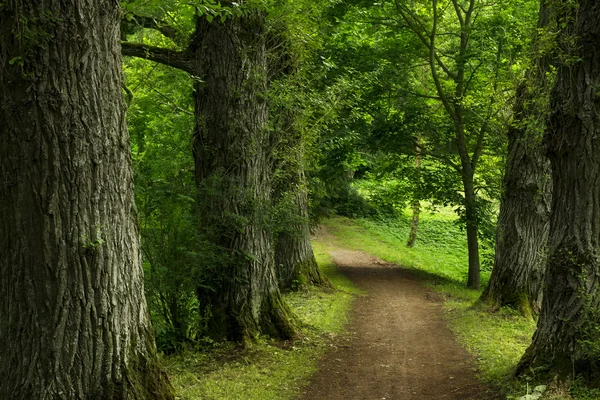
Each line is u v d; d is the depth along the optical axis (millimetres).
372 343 10461
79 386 5020
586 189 6605
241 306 9344
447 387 7758
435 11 18266
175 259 8773
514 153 13391
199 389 6984
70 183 4949
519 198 13367
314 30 11641
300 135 11602
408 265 23594
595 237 6570
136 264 5582
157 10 10156
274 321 9812
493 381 7586
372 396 7391
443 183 20438
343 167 20984
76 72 4949
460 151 19766
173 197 8930
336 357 9242
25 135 4820
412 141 19969
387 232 33625
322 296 14820
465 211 20016
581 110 6621
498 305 13344
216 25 9359
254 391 7129
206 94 9500
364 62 18969
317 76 12406
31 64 4777
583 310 6484
